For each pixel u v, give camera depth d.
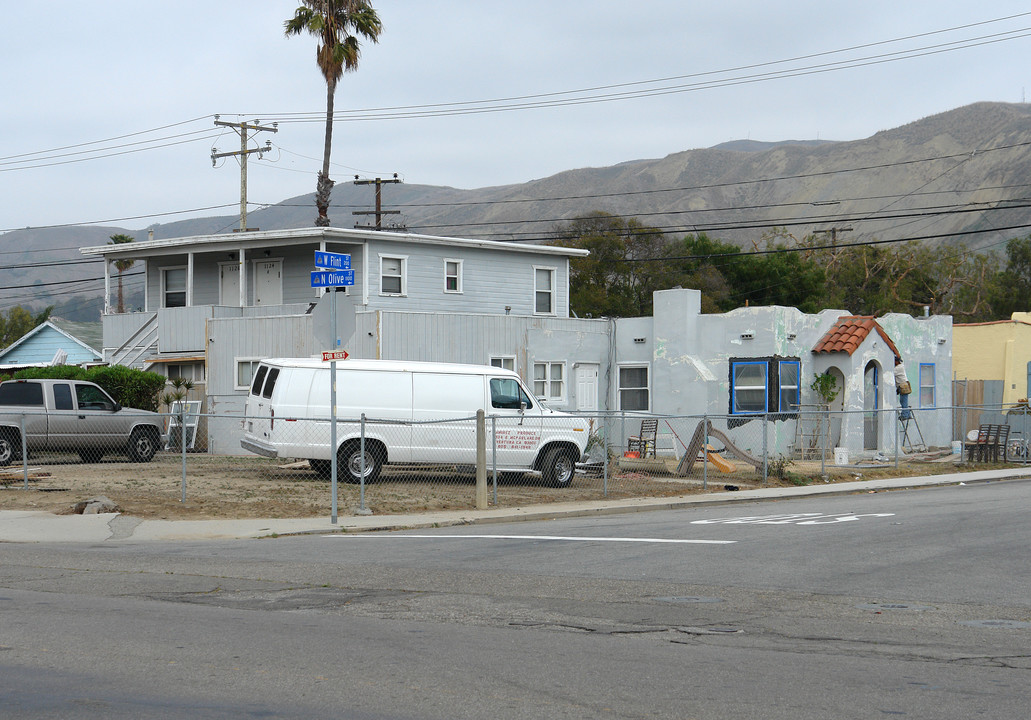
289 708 5.97
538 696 6.25
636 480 23.66
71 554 12.80
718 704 6.11
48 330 45.12
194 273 37.19
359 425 21.03
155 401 30.94
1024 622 8.72
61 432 24.39
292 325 29.34
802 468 26.97
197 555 12.73
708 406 31.38
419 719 5.77
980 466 29.30
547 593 10.06
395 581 10.73
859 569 11.54
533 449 21.73
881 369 32.09
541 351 32.16
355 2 41.81
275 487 20.17
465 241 35.72
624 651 7.52
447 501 19.00
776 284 63.12
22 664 6.99
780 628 8.43
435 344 29.19
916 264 76.69
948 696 6.32
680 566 11.77
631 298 62.41
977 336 39.91
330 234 32.47
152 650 7.42
